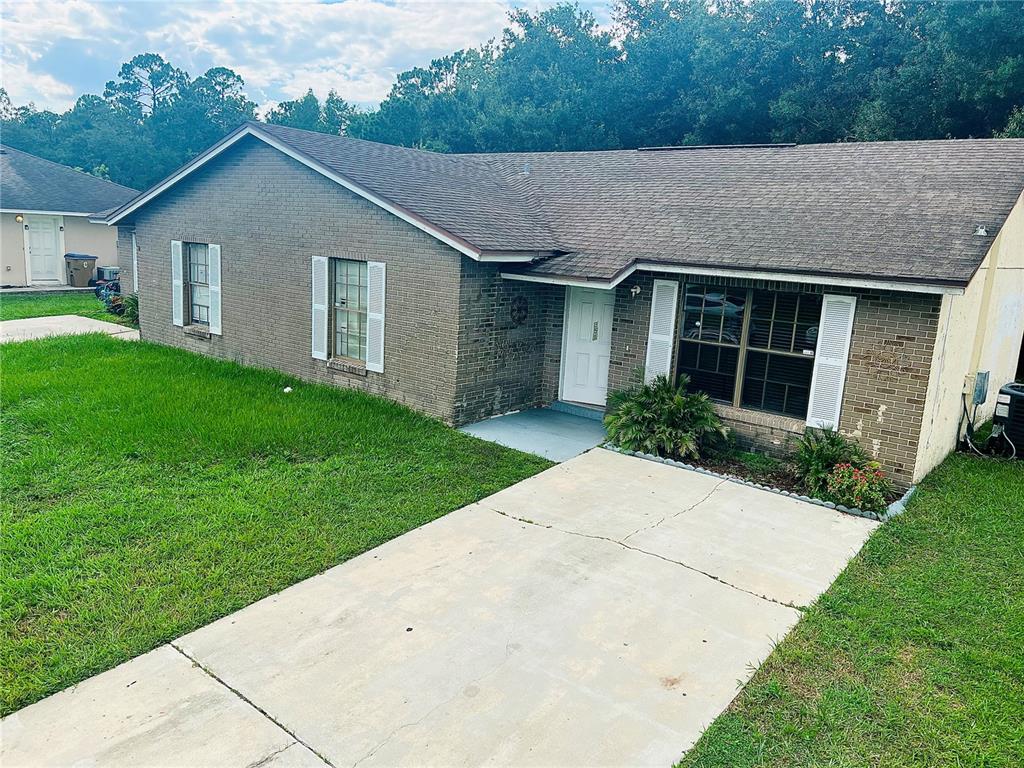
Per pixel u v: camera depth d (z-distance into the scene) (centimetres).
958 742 421
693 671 485
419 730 421
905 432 815
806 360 890
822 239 881
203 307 1456
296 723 423
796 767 401
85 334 1609
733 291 938
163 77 7188
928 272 748
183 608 538
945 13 2309
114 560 603
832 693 464
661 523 727
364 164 1175
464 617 542
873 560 655
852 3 2758
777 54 2756
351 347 1182
